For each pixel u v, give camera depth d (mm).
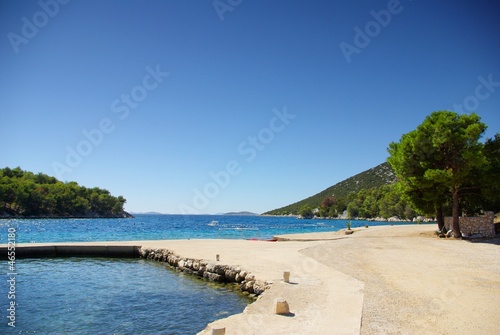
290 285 14141
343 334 8500
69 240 53531
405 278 15453
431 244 29766
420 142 33156
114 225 115188
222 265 20344
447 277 15625
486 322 9414
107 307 14773
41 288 18391
